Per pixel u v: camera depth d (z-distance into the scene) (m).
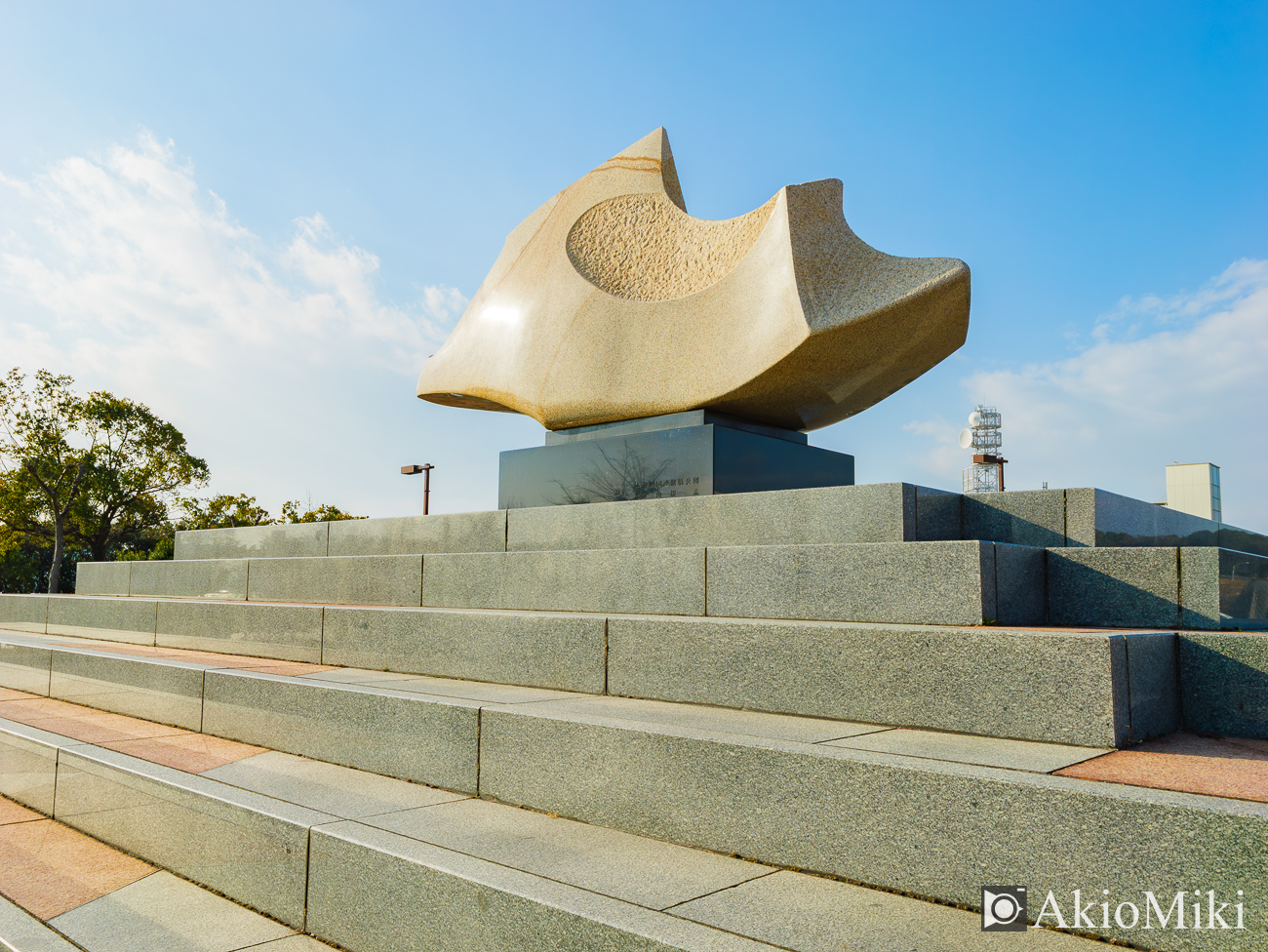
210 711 7.19
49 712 8.46
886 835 3.65
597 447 11.14
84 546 45.84
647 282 11.70
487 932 3.59
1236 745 4.31
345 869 4.22
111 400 41.78
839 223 10.27
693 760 4.25
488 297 13.38
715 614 7.23
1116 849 3.12
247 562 12.45
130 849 5.71
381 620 7.90
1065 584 6.43
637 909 3.32
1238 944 2.86
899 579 6.11
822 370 9.80
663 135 12.43
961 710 4.62
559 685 6.43
